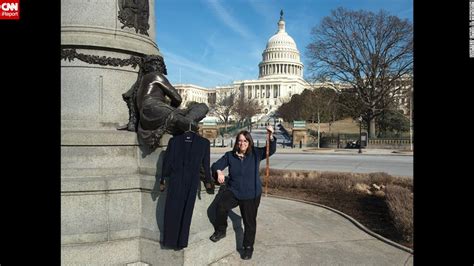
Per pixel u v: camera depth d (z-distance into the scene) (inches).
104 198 177.3
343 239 219.6
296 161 861.2
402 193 299.0
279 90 4537.4
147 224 180.7
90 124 206.4
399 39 1552.7
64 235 169.8
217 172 175.6
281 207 311.1
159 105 188.9
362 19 1603.1
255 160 182.1
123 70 219.9
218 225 176.7
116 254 174.7
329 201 338.6
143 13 233.9
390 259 185.5
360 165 751.7
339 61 1683.1
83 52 209.3
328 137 1689.2
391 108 1771.7
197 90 5260.8
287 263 178.1
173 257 164.9
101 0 217.6
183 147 161.2
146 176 186.1
